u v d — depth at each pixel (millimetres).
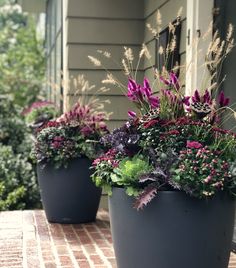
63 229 4668
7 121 8070
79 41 5926
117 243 2793
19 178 6719
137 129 2926
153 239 2605
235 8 3926
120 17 5980
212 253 2637
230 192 2646
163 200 2568
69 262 3592
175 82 2984
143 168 2674
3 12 21469
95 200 4914
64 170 4723
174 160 2631
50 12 9852
